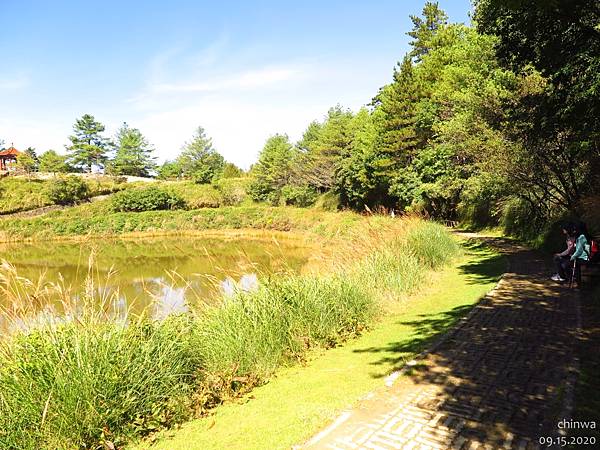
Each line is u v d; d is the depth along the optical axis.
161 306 6.11
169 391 4.27
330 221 30.89
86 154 69.25
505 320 6.11
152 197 48.66
